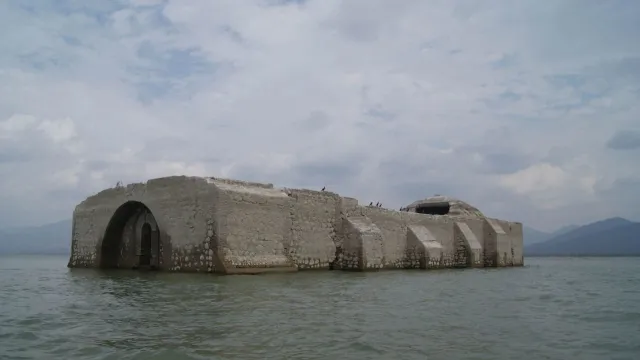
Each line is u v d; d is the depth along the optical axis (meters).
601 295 16.95
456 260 36.31
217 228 20.92
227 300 12.79
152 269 24.98
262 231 22.69
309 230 25.73
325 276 21.89
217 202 21.06
